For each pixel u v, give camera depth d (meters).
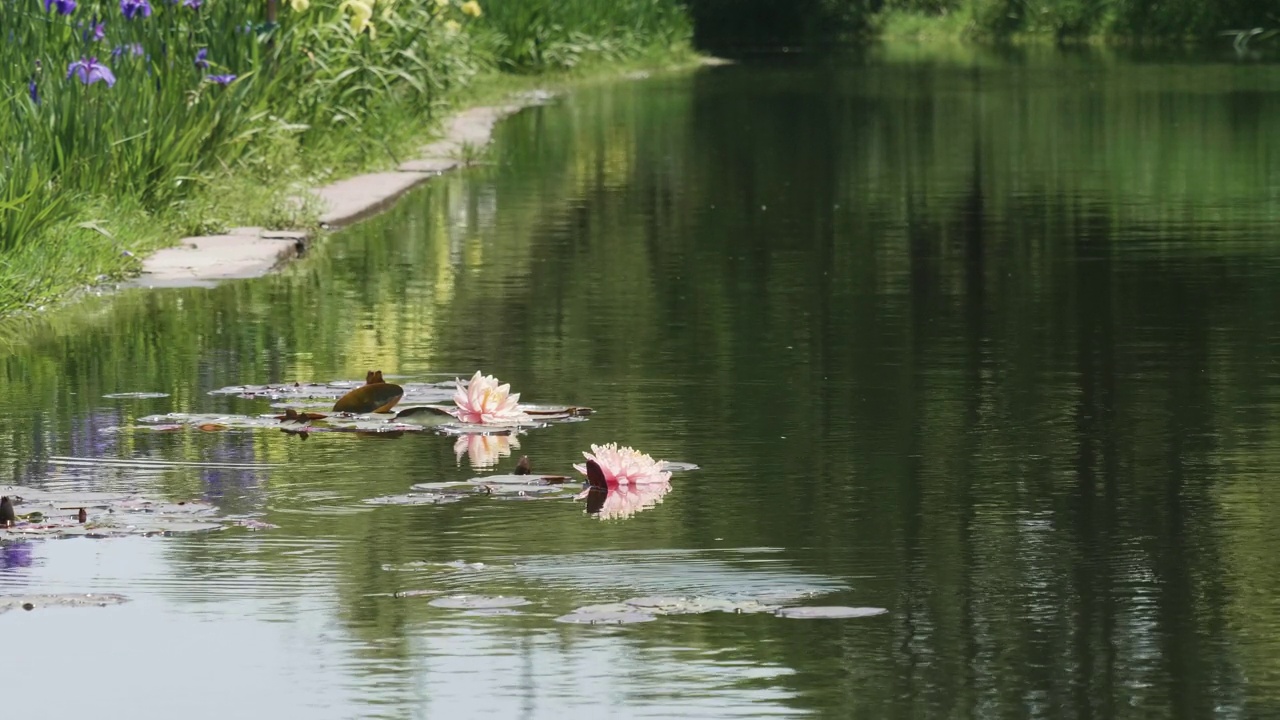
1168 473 8.59
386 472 8.80
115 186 17.36
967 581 6.92
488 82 38.53
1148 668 5.99
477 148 26.36
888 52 54.88
